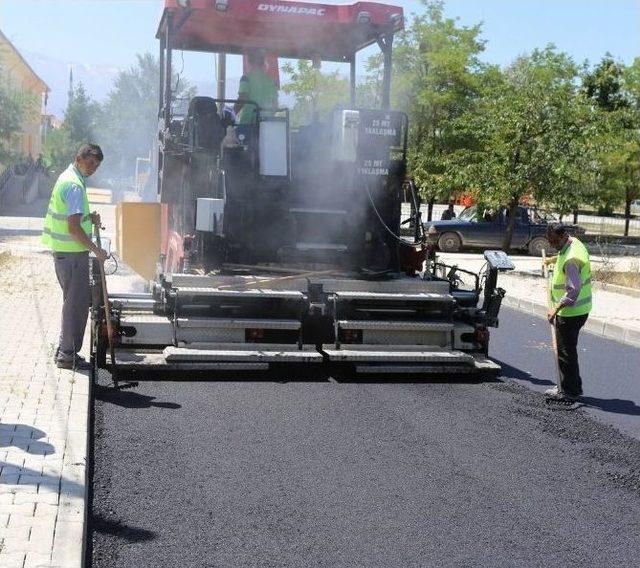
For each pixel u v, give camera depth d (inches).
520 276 737.0
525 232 987.9
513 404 300.2
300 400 290.2
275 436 250.7
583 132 762.8
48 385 275.9
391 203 347.3
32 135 2108.8
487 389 320.2
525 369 364.8
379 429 262.4
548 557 180.4
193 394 290.7
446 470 229.6
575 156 747.4
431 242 358.6
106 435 243.3
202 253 328.5
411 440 253.6
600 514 205.0
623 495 218.1
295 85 419.2
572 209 787.4
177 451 233.5
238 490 208.1
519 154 754.2
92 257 321.7
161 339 312.2
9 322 385.4
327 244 343.6
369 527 190.4
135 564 167.6
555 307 301.7
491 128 771.4
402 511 200.4
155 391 291.9
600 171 831.7
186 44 382.0
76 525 170.4
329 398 294.7
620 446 258.1
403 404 292.2
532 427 273.7
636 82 1334.9
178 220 349.7
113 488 205.3
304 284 325.4
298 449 240.2
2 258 633.6
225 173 327.0
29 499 181.9
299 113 432.8
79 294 296.7
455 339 336.5
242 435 250.1
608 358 407.5
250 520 191.0
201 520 189.8
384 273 341.7
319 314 322.0
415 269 357.4
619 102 1384.1
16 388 269.9
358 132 334.3
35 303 442.9
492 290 343.9
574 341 304.8
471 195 817.5
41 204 1658.5
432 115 1113.4
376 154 337.1
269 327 314.3
